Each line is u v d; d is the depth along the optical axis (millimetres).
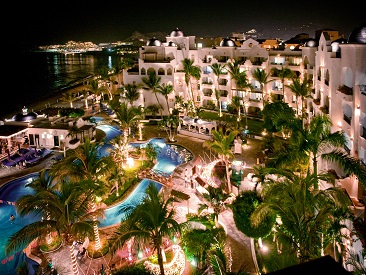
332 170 35500
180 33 88688
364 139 31547
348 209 25094
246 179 45812
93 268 31922
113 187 46906
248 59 80500
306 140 29344
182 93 86438
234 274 24125
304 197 24141
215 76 84125
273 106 61562
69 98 94500
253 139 64938
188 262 32094
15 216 42500
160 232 25328
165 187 47062
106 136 71375
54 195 26578
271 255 31625
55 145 63406
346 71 37875
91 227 26422
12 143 63031
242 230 31438
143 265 31203
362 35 33781
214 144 43219
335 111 40406
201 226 35312
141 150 57281
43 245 35125
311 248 23109
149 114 81875
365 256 22047
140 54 85625
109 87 101812
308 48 69625
